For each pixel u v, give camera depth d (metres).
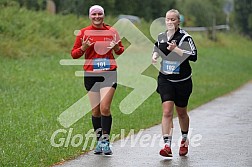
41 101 23.84
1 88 26.56
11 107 22.09
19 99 23.98
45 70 33.97
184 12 77.94
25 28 42.28
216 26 86.31
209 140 17.91
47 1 53.28
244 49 77.88
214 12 87.12
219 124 21.20
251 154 15.84
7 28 40.50
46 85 28.50
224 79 41.00
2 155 14.73
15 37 40.56
